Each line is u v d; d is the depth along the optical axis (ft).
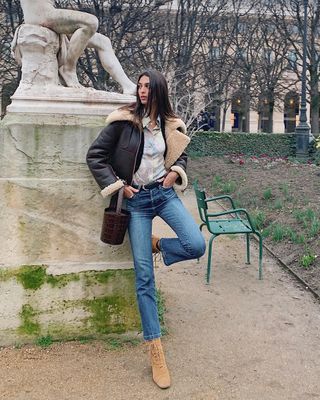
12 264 11.67
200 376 10.81
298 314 14.89
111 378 10.52
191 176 50.47
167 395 9.98
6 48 57.57
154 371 10.41
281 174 44.68
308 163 60.13
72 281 11.84
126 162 10.40
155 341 10.46
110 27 56.44
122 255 12.05
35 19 12.21
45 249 11.75
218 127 115.44
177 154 10.76
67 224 11.76
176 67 63.26
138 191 10.49
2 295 11.63
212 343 12.53
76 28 12.32
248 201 33.32
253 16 94.58
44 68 12.14
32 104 11.75
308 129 67.97
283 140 71.46
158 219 28.89
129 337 12.16
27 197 11.53
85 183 11.69
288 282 17.99
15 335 11.73
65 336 11.94
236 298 16.11
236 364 11.46
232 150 71.00
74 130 11.59
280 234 22.98
